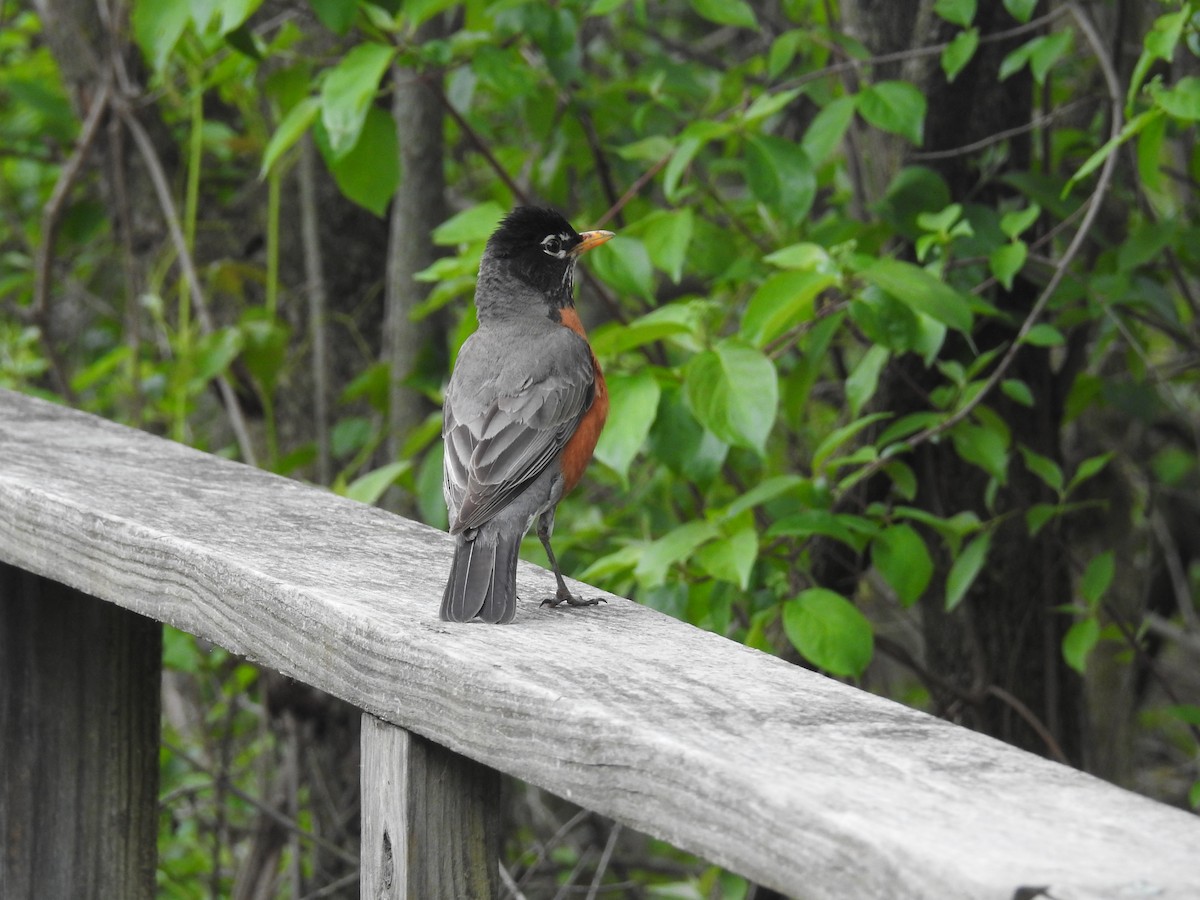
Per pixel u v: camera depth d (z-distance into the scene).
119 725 6.62
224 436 16.16
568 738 4.18
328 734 13.81
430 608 5.26
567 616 5.55
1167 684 11.26
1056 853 3.17
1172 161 14.48
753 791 3.57
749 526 9.59
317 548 6.11
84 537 6.25
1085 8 11.08
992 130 11.41
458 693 4.58
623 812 3.99
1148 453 16.16
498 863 4.95
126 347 14.80
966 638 11.55
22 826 6.52
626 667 4.64
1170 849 3.21
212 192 16.33
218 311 16.08
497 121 16.08
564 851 16.20
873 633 9.66
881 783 3.59
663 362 11.58
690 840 3.76
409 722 4.77
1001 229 10.23
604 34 16.05
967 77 11.29
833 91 12.78
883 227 10.92
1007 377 11.25
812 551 11.18
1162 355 16.14
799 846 3.43
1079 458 14.65
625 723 4.02
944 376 11.12
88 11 15.57
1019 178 10.64
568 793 4.18
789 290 8.70
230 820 15.44
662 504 12.02
